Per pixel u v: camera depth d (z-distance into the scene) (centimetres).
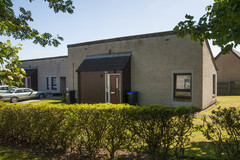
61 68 2086
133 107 375
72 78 1561
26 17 491
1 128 564
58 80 2111
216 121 321
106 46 1358
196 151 418
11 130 545
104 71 1244
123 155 416
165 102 1120
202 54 1011
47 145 483
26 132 511
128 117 360
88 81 1327
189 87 1053
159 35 1138
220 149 326
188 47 1047
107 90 1245
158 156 347
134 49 1233
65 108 441
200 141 493
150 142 347
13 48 467
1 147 490
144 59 1194
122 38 1280
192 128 338
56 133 453
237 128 302
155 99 1154
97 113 396
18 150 465
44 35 524
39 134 483
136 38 1223
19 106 536
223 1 301
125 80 1184
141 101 1201
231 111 313
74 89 1548
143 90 1196
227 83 2220
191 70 1038
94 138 406
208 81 1159
